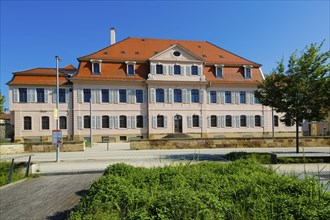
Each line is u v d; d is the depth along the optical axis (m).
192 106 35.56
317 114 13.57
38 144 21.52
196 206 3.43
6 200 6.68
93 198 4.11
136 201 3.86
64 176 10.12
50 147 21.59
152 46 39.56
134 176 5.84
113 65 34.56
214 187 4.66
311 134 43.72
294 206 3.53
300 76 13.55
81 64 33.81
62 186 8.30
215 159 14.50
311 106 13.45
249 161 7.46
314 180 4.53
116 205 3.80
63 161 14.70
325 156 12.43
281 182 4.60
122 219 3.44
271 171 6.75
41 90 33.47
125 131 33.94
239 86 37.16
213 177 5.38
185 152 19.17
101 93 33.66
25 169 10.80
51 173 10.47
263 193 4.10
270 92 14.31
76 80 32.69
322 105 13.24
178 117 35.25
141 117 34.53
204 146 22.55
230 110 36.75
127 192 4.17
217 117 36.28
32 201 6.55
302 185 4.31
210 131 35.97
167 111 34.88
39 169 11.36
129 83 34.31
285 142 23.22
